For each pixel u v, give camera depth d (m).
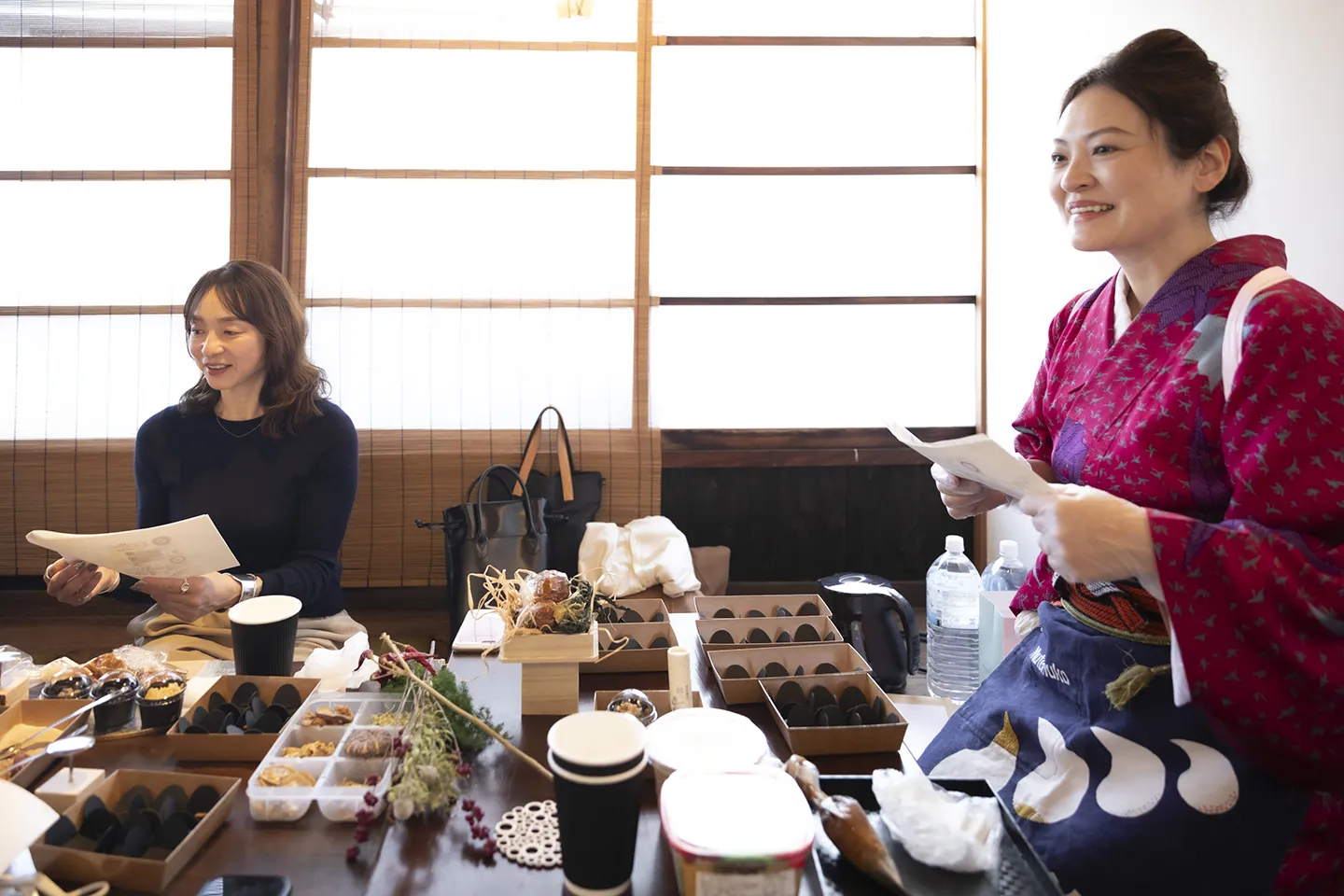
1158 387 1.21
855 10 3.02
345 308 2.95
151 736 1.16
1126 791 1.13
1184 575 1.01
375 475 2.96
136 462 2.04
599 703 1.21
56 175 2.89
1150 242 1.25
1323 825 1.07
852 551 3.09
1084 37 2.32
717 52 3.00
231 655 1.76
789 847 0.76
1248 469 1.06
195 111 2.92
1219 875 1.07
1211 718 1.05
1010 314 2.81
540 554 2.59
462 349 2.99
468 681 1.36
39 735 1.11
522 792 1.04
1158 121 1.18
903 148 3.06
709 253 3.05
